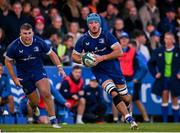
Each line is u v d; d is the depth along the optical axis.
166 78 44.91
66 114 42.59
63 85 42.75
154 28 51.66
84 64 31.94
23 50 32.31
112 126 34.22
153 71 45.06
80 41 32.66
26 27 31.92
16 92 41.91
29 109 41.41
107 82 31.41
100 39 32.25
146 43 48.72
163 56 44.84
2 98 40.78
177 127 33.47
